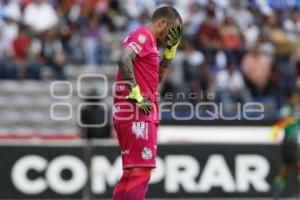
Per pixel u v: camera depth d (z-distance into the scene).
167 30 23.98
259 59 53.31
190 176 43.69
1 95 51.41
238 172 44.09
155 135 23.69
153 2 58.16
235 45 55.22
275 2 60.12
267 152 44.28
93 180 42.84
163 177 43.47
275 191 43.50
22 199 42.38
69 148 42.81
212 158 43.94
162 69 24.88
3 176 42.31
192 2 58.28
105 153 43.03
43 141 43.91
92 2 57.00
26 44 52.78
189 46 53.00
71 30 54.84
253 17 58.78
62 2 57.03
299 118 45.38
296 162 43.62
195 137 45.97
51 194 42.56
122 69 22.95
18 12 55.25
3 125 50.94
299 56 55.12
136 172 23.41
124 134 23.45
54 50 53.28
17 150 42.50
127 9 57.75
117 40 55.00
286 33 58.31
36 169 42.59
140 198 23.36
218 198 43.88
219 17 57.25
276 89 52.59
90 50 53.59
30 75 51.78
